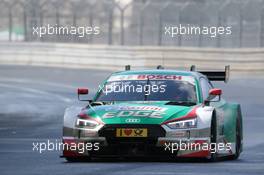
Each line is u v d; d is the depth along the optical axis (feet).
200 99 129.29
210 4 472.03
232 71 416.26
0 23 542.57
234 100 288.10
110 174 105.81
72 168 114.01
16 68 467.93
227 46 476.95
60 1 515.50
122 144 120.67
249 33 471.21
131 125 120.26
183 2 529.04
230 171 110.63
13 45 497.46
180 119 121.08
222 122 130.52
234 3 466.70
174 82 131.75
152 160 125.59
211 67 420.77
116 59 445.78
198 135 121.08
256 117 232.53
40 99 294.66
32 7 524.11
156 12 495.00
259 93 318.24
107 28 518.37
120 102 128.36
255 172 109.81
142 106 124.67
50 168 114.42
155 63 431.02
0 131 192.65
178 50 426.92
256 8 467.52
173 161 124.47
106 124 121.08
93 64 457.27
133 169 112.06
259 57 412.77
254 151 150.41
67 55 470.80
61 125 209.36
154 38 496.23
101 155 122.21
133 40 502.38
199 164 120.16
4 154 140.05
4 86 359.25
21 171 110.63
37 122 217.97
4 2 540.93
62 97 301.22
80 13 517.14
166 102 127.65
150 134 119.96
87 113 123.75
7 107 265.13
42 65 483.51
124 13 503.61
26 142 166.09
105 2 516.32
